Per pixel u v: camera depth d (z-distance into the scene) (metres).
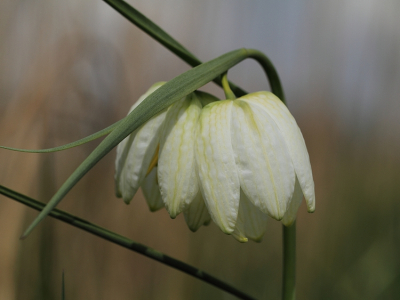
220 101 0.34
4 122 0.51
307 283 0.66
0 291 0.47
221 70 0.33
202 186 0.33
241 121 0.33
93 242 0.57
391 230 0.67
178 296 0.60
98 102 0.58
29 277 0.48
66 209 0.57
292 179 0.33
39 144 0.52
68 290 0.54
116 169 0.35
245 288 0.62
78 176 0.31
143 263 0.60
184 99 0.34
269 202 0.33
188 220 0.35
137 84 0.61
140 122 0.32
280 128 0.33
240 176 0.33
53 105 0.54
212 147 0.33
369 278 0.63
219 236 0.62
